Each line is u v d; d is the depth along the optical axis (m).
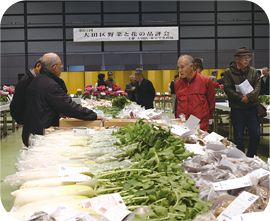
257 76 4.22
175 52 15.68
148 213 1.15
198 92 3.58
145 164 1.63
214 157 1.87
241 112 4.23
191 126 2.83
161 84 15.48
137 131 2.02
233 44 15.58
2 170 4.59
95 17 15.33
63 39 15.47
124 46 15.66
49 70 3.01
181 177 1.47
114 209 1.22
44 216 1.16
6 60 15.48
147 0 15.28
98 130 2.76
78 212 1.21
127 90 8.94
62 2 15.30
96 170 1.63
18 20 15.34
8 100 7.78
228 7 15.41
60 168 1.61
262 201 1.35
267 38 15.51
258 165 1.72
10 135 7.87
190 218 1.16
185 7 15.39
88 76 15.20
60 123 3.00
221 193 1.39
